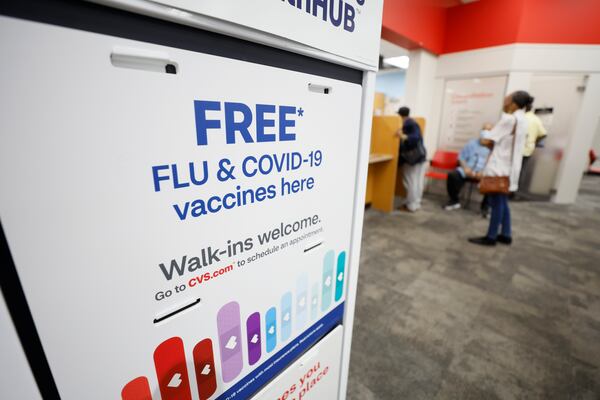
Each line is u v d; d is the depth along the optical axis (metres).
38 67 0.27
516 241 2.80
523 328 1.62
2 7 0.24
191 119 0.38
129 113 0.33
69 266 0.33
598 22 3.47
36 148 0.28
